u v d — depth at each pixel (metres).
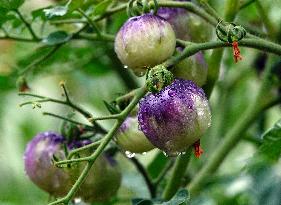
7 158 1.07
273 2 0.84
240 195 0.78
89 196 0.74
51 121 1.10
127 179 0.90
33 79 0.93
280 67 0.81
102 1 0.74
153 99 0.62
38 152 0.73
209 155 0.90
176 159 0.77
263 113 0.89
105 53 0.93
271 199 0.74
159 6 0.66
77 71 1.00
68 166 0.63
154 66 0.63
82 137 0.74
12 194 1.06
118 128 0.65
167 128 0.62
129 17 0.67
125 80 0.94
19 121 1.08
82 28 0.77
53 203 0.62
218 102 0.94
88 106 1.02
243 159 0.79
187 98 0.62
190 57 0.66
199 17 0.71
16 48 0.98
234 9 0.73
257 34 0.82
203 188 0.79
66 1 0.79
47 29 0.89
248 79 0.97
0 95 0.99
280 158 0.75
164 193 0.77
